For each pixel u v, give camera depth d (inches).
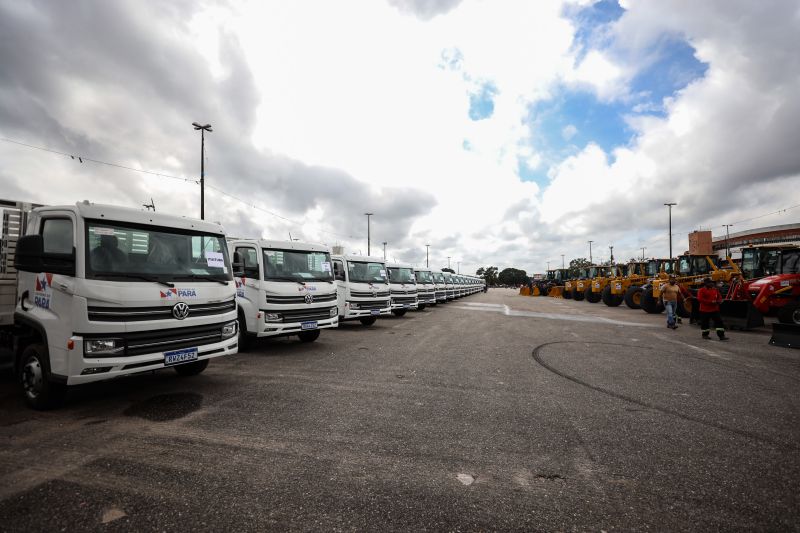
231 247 360.2
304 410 191.5
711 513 108.1
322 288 363.6
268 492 116.6
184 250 223.6
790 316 484.7
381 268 562.9
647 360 313.7
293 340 413.7
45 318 189.2
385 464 135.4
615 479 126.7
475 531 98.8
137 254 205.3
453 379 252.4
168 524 100.9
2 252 219.0
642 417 184.2
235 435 160.1
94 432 162.9
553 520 104.1
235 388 230.1
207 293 221.5
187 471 129.4
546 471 131.9
